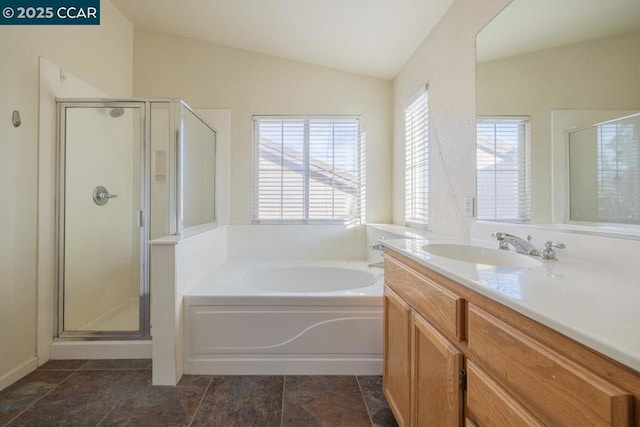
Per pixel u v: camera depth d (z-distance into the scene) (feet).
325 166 9.37
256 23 7.73
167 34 9.04
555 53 3.56
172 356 5.32
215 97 9.10
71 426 4.34
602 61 2.98
